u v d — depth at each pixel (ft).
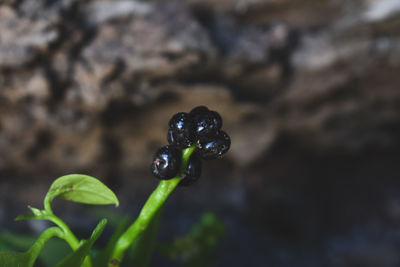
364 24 1.35
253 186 1.88
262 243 1.72
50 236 0.57
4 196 1.51
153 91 1.35
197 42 1.24
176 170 0.57
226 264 1.56
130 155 1.63
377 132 1.82
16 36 1.08
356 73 1.49
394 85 1.57
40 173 1.57
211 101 1.45
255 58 1.37
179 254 0.97
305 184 1.95
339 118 1.70
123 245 0.60
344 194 1.97
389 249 1.79
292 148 1.88
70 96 1.26
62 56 1.17
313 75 1.49
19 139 1.39
